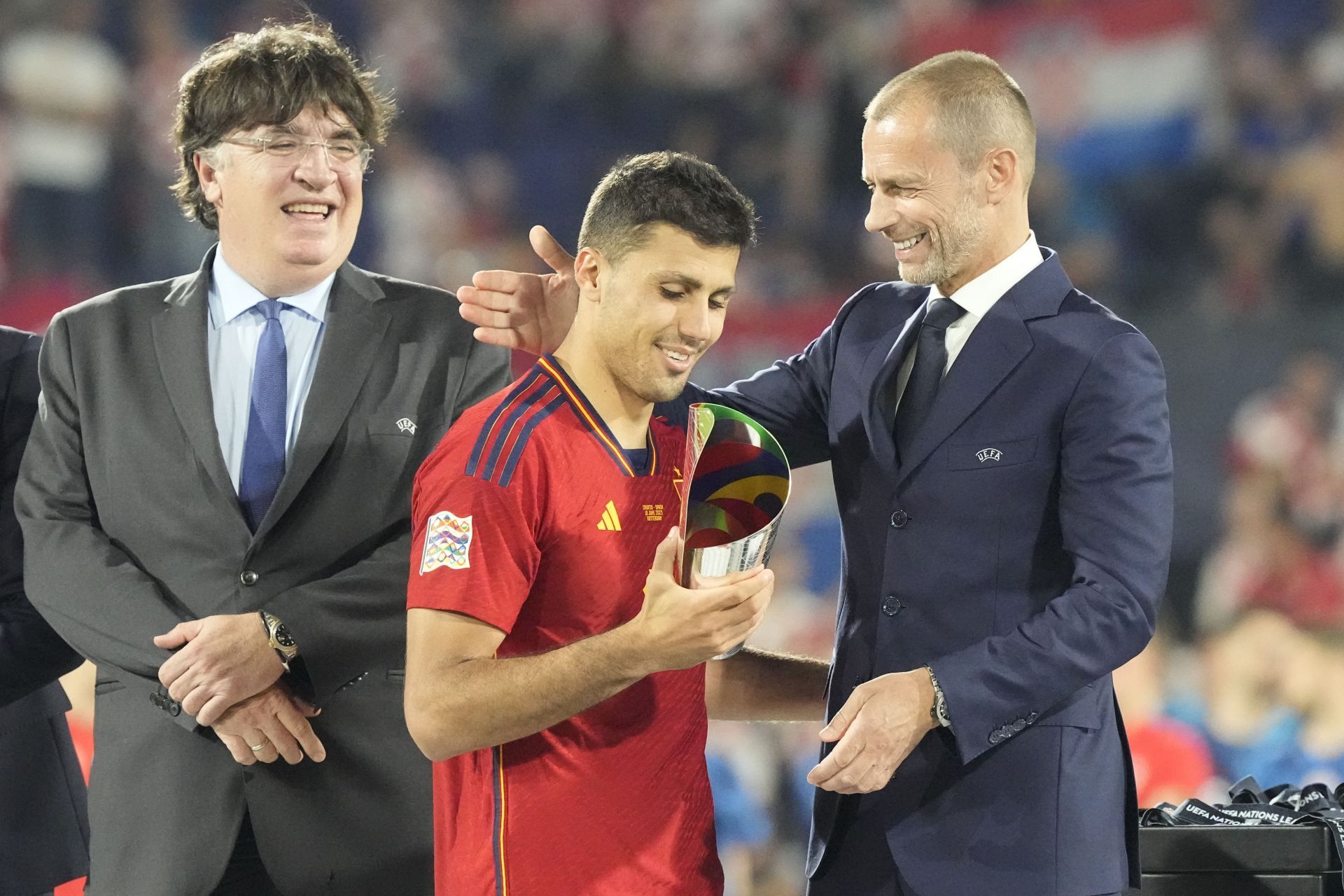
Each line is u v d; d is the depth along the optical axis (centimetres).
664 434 901
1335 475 3428
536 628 852
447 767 877
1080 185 4175
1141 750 2377
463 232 4322
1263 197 4019
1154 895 1036
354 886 1011
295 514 1020
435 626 815
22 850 1112
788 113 4422
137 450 1028
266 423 1038
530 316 1005
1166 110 4150
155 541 1021
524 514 830
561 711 794
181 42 4269
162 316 1056
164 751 1009
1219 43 4141
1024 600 928
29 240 3991
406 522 1043
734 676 1067
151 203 4097
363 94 1063
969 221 956
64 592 1007
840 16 4450
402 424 1047
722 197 833
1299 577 3316
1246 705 2530
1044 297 965
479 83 4512
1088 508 907
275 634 972
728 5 4497
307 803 1007
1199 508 3488
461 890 859
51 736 1151
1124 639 885
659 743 867
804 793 2369
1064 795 917
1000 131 955
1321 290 3894
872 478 980
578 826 844
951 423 948
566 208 4406
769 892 2338
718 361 3834
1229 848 1026
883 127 965
